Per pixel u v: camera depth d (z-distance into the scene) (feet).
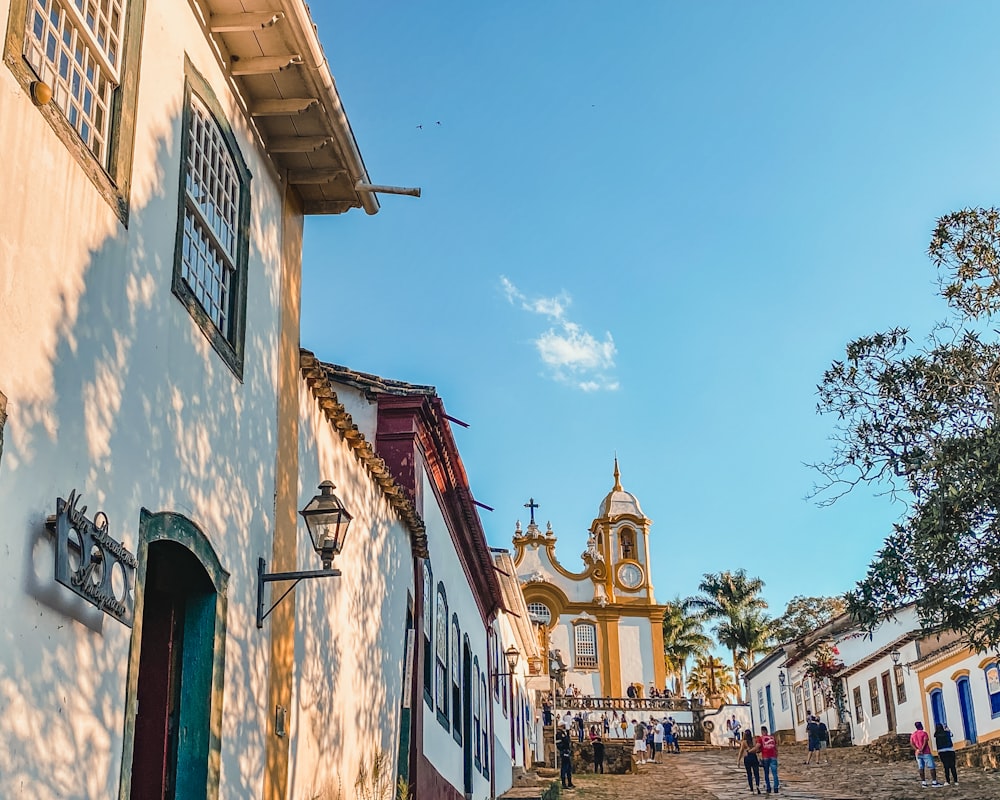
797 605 236.02
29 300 18.04
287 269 32.09
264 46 28.12
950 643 108.27
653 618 204.74
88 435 19.74
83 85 20.84
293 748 30.99
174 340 23.68
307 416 33.86
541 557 206.39
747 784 92.99
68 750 18.54
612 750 111.65
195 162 26.03
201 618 25.09
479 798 69.56
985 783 77.36
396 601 44.65
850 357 47.32
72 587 18.42
